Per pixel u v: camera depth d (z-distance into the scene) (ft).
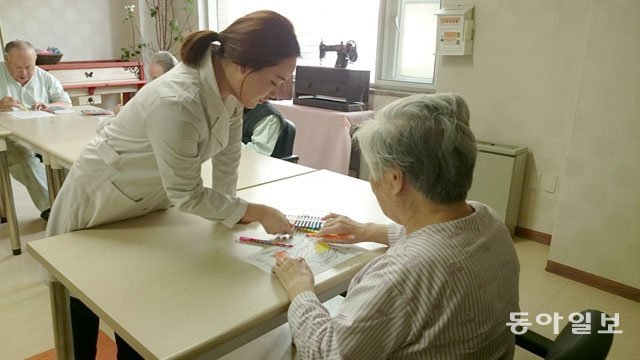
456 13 10.13
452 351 2.60
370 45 14.03
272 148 9.30
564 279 8.58
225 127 4.16
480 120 10.57
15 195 12.22
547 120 9.63
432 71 13.03
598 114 7.82
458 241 2.69
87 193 4.33
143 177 4.23
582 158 8.11
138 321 3.03
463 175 2.70
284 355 6.49
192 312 3.15
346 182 6.23
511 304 2.98
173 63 10.07
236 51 3.60
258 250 4.09
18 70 10.75
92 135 8.16
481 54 10.23
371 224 4.34
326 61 14.99
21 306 7.32
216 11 17.80
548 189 9.88
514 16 9.61
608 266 8.14
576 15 8.87
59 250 3.99
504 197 9.77
